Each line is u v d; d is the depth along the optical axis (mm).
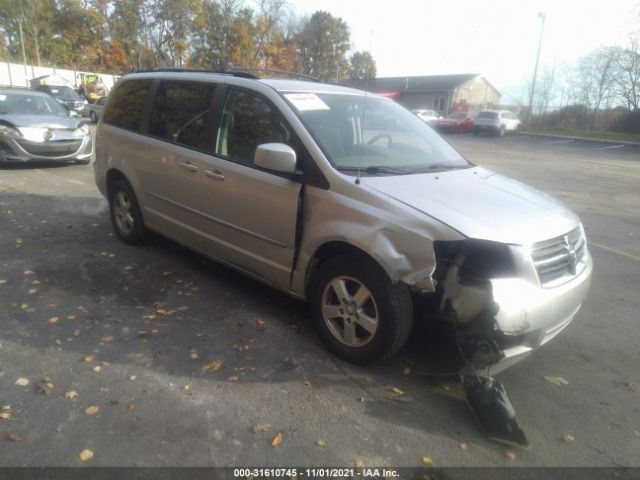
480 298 2963
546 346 4004
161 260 5305
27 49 48094
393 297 3172
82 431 2738
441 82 50562
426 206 3154
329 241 3436
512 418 2854
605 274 5730
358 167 3592
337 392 3203
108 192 5777
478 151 21750
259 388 3199
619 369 3707
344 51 48281
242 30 44625
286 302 4441
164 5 44031
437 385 3338
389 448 2740
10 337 3650
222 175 4148
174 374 3301
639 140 28922
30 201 7535
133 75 5609
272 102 3932
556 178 13648
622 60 33719
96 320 3953
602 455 2789
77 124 10594
